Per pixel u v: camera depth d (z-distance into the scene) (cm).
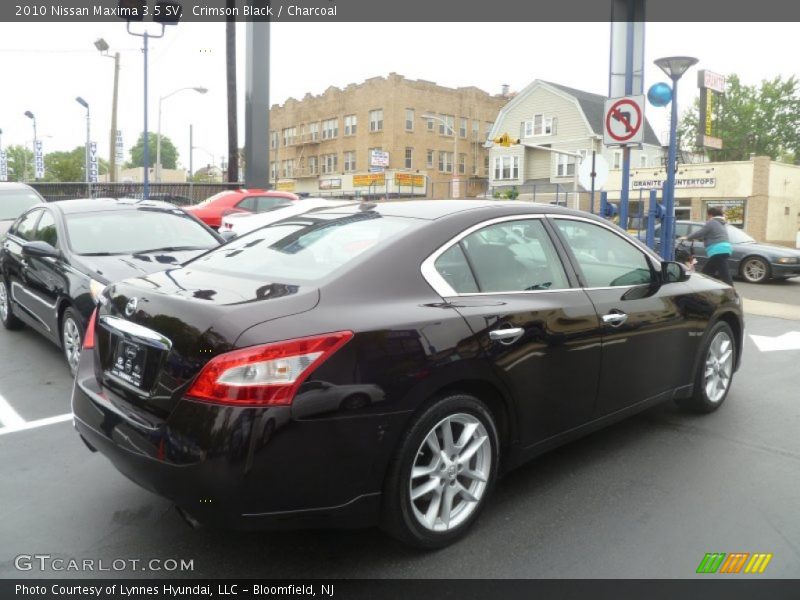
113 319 320
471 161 6178
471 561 303
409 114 5712
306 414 262
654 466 409
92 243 620
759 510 353
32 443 445
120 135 4381
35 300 649
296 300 283
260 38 1681
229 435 254
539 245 376
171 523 337
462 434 317
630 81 1114
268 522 264
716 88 4000
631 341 403
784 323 963
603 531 330
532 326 340
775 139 6450
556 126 4788
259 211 1548
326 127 6372
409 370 287
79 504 357
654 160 4997
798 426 484
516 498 365
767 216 3269
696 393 484
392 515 291
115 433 291
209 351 263
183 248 639
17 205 1114
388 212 365
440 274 323
